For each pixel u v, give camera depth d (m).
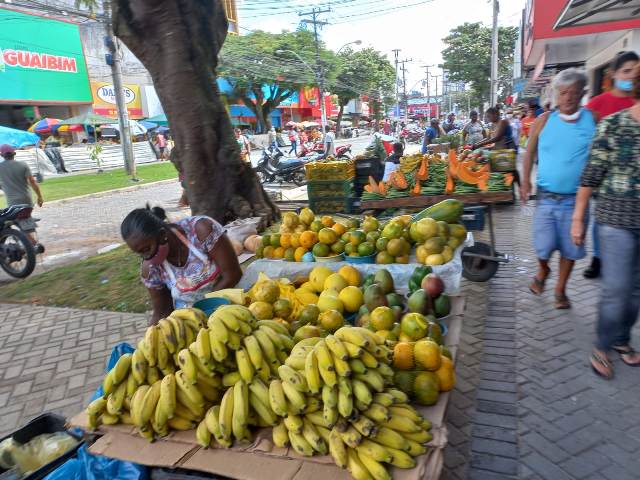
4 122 30.81
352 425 1.80
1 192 19.31
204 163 7.36
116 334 4.91
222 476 1.93
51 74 29.80
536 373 3.46
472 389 3.36
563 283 4.28
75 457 2.45
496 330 4.14
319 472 1.78
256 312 2.71
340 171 8.27
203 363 1.93
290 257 4.37
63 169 26.05
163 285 2.93
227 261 2.89
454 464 2.70
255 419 2.02
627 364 3.40
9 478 2.45
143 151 31.83
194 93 7.12
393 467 1.77
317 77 33.81
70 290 6.41
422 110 97.62
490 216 5.13
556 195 3.96
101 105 33.72
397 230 3.96
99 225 11.50
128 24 6.97
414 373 2.13
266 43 36.88
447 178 5.47
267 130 40.94
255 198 7.88
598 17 7.32
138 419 1.96
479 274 5.14
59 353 4.60
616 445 2.71
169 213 11.30
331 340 1.94
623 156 2.85
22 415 3.62
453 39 48.16
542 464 2.63
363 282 3.50
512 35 48.81
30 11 27.67
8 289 6.84
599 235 3.08
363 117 77.44
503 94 63.00
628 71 4.03
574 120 3.77
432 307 2.92
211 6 7.66
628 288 3.06
